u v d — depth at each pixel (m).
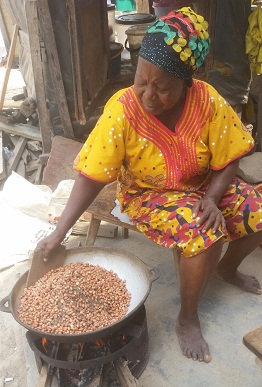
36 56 3.30
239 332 2.22
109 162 1.98
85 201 2.06
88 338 1.72
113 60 4.00
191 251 1.94
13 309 1.87
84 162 2.04
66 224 2.05
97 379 1.88
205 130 1.97
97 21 3.56
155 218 2.06
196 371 2.04
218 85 4.09
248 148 2.07
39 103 3.49
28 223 3.01
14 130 4.33
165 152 1.98
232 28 3.90
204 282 2.03
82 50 3.18
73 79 3.19
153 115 1.91
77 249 2.20
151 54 1.70
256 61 3.87
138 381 1.85
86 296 1.94
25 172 4.09
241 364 2.06
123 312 1.93
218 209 2.00
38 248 2.03
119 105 1.92
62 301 1.90
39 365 1.96
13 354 2.17
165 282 2.58
